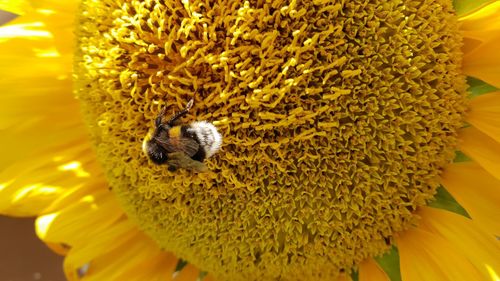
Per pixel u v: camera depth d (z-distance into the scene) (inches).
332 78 4.2
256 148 4.3
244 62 4.1
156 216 5.1
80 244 5.9
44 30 6.0
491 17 4.4
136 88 4.5
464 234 4.7
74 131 6.1
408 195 4.6
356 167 4.4
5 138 6.0
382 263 5.0
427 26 4.3
